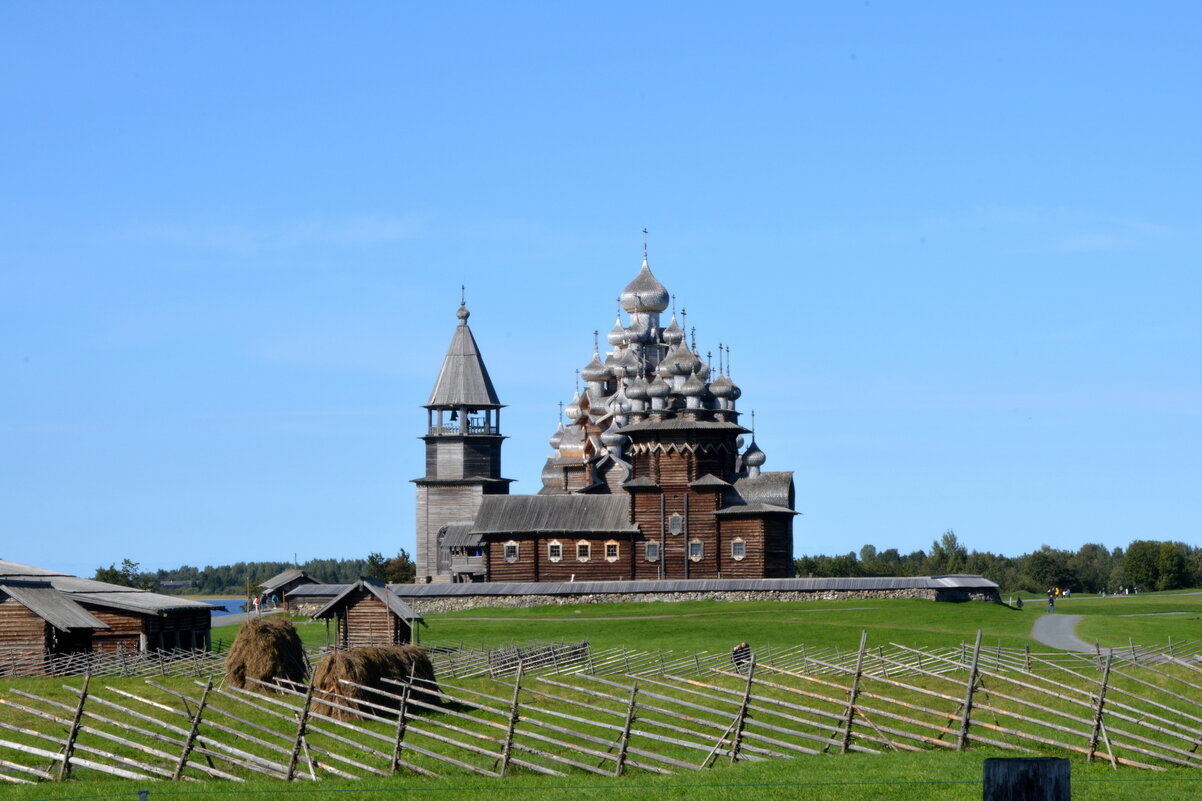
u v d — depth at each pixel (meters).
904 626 109.44
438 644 101.25
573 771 47.53
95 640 89.88
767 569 148.75
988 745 50.25
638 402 164.50
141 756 49.47
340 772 47.06
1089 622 110.38
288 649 66.38
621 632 109.12
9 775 46.62
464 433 174.25
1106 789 42.62
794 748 49.50
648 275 186.75
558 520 154.38
